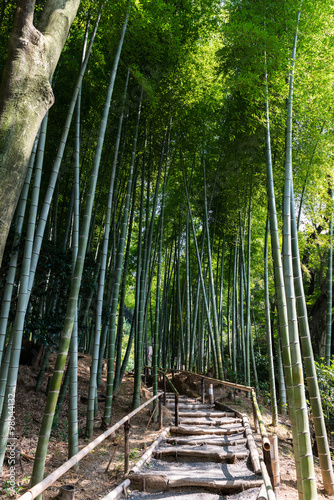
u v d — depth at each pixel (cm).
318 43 519
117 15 441
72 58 592
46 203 365
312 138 578
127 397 692
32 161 387
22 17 250
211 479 338
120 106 594
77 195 468
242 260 874
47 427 283
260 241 1076
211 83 728
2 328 327
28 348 661
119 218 895
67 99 639
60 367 296
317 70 514
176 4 609
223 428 536
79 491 317
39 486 183
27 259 332
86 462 388
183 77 668
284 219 384
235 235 974
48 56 264
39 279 539
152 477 336
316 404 418
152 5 461
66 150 700
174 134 750
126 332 2150
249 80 461
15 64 248
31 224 338
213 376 872
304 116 552
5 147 235
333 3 491
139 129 689
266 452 277
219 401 745
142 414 607
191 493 327
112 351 542
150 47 534
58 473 204
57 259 487
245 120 645
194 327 948
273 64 456
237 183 791
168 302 1221
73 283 320
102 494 312
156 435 497
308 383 426
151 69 596
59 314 517
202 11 628
